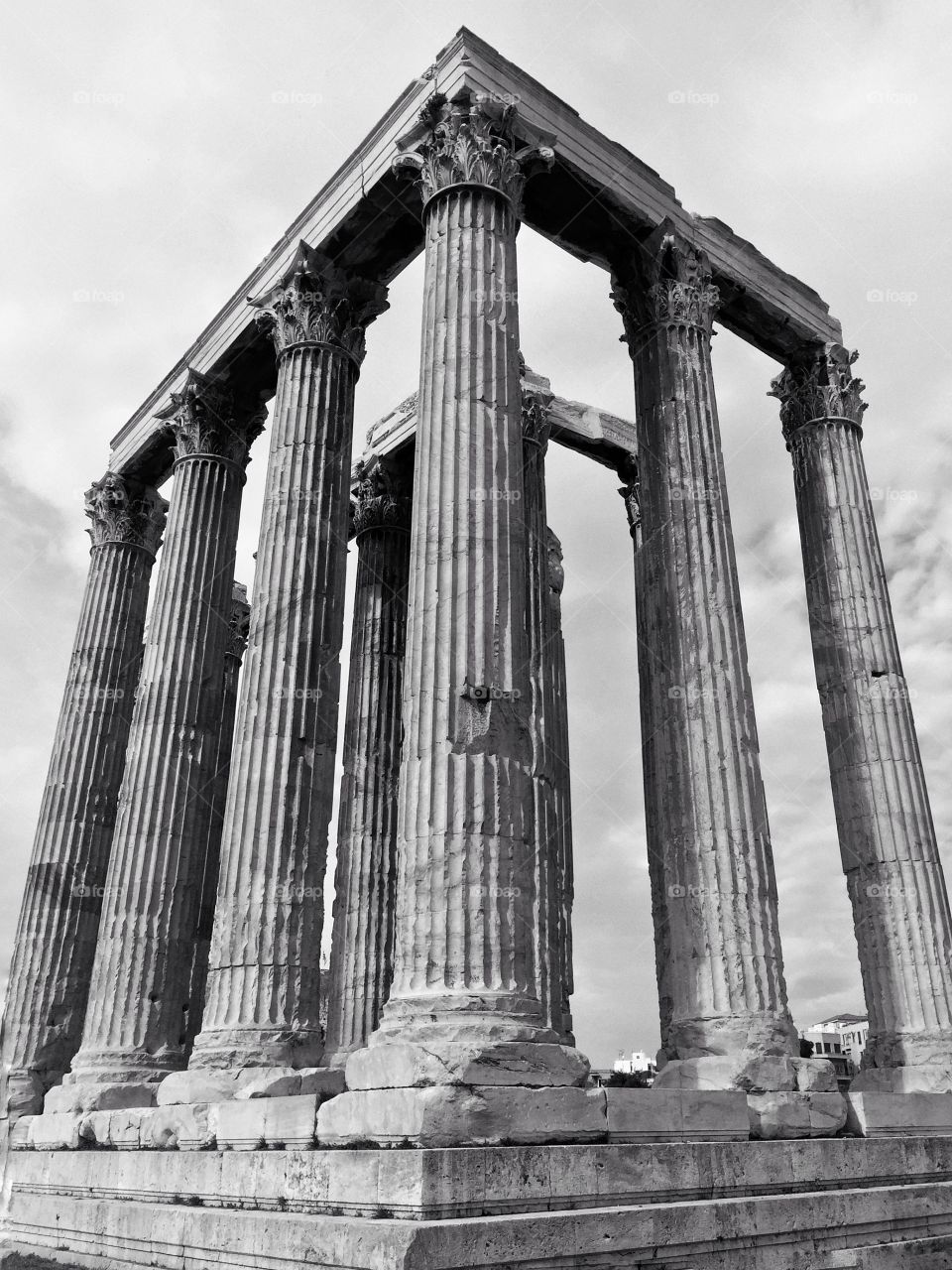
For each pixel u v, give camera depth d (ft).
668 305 59.21
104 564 81.76
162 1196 41.01
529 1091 33.12
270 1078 42.55
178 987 58.23
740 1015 43.65
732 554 54.03
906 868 56.49
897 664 62.28
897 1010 54.08
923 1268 35.83
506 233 50.65
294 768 50.93
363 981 67.05
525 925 37.60
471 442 44.70
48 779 75.56
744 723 49.85
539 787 65.77
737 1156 36.50
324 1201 31.32
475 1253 26.53
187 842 61.41
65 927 70.44
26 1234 49.60
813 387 69.31
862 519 65.77
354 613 80.43
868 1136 43.96
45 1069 66.33
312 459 58.18
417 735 40.24
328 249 62.28
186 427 71.51
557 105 57.57
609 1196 31.76
